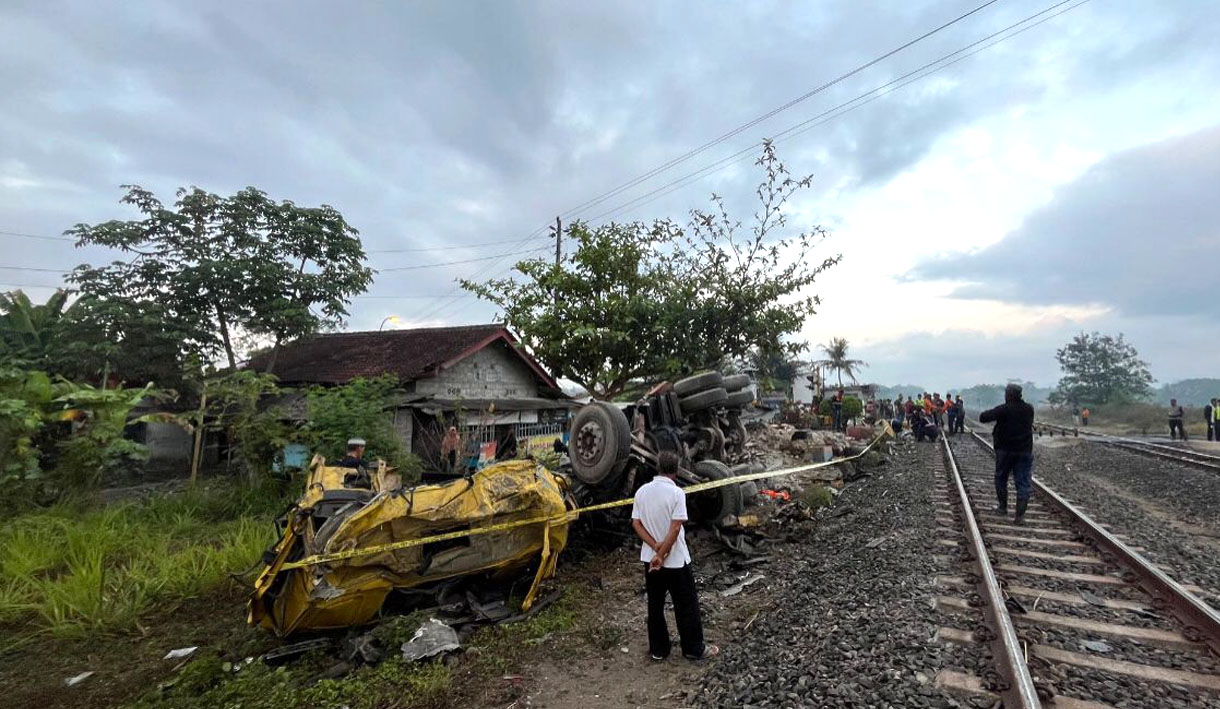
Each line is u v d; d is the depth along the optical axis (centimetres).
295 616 493
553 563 634
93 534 769
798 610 524
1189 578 580
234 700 422
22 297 1638
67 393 1076
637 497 481
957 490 1084
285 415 1195
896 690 356
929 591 531
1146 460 1540
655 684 430
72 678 476
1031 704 322
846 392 4400
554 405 1848
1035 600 520
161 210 1523
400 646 480
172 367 1491
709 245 1505
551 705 407
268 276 1555
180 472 1566
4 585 653
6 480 910
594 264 1476
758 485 1090
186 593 641
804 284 1480
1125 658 409
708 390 820
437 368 1539
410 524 536
